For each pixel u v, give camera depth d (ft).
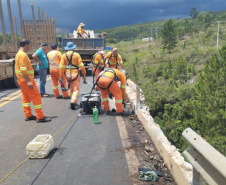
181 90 70.18
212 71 52.31
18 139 17.12
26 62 19.08
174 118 65.10
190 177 9.70
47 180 11.51
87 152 14.64
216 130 47.03
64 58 24.67
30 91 20.07
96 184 11.09
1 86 41.65
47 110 25.17
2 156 14.33
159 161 13.42
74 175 11.93
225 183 5.90
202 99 51.34
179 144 57.98
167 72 90.38
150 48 204.03
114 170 12.36
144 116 19.58
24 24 66.64
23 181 11.46
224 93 48.78
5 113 24.61
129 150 14.90
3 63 36.88
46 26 70.28
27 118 21.67
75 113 23.90
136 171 12.26
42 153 13.82
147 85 82.17
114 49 31.12
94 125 20.01
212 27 277.03
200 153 6.94
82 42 57.11
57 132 17.02
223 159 5.83
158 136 14.88
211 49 118.21
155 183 11.17
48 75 59.72
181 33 251.39
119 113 23.09
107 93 23.90
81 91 35.29
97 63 32.42
